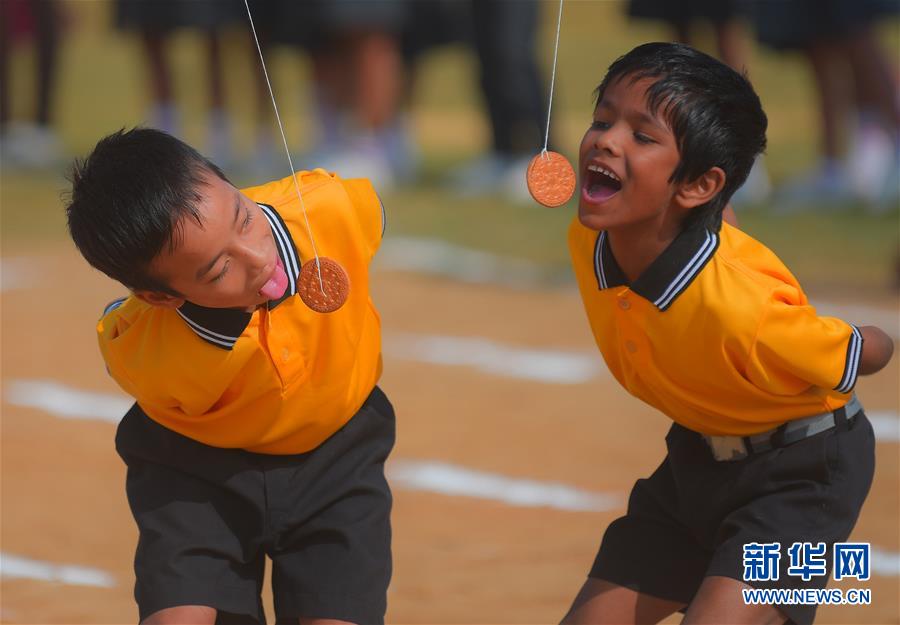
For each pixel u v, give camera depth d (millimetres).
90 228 9484
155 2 42906
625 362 10891
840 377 10438
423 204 39156
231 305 9922
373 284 30531
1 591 14875
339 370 10664
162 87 44469
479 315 27750
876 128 36406
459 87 67125
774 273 10492
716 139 9969
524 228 35844
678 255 10203
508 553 15852
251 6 41969
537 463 19031
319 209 10812
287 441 10820
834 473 10797
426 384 23047
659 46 10164
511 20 40031
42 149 46844
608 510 17250
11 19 46594
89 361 24859
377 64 41031
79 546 16312
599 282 10680
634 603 11312
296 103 60188
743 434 10789
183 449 10859
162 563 10570
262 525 10914
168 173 9398
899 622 13742
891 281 28484
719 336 10156
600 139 9969
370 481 11141
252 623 10961
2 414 21672
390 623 13867
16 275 31844
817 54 36500
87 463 19406
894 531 16125
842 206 36250
